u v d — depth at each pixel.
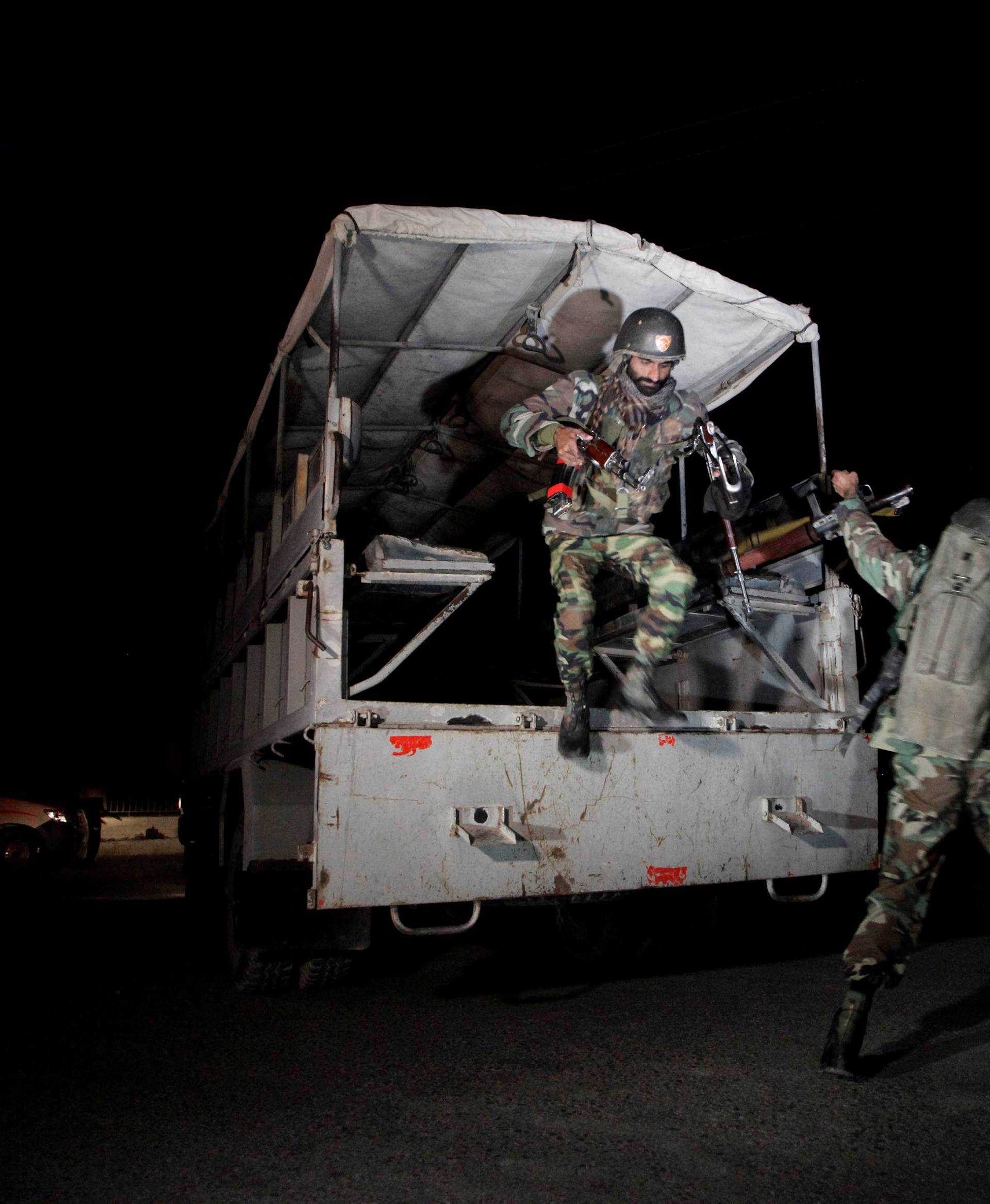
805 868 4.55
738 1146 2.58
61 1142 2.70
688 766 4.32
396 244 4.34
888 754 6.82
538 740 4.01
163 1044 3.73
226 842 5.59
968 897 6.88
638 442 4.26
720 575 5.00
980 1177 2.37
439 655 7.96
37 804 11.27
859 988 3.08
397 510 7.92
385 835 3.70
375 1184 2.39
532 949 5.88
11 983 5.02
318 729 3.69
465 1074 3.26
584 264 4.61
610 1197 2.30
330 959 4.56
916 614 3.22
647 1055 3.42
